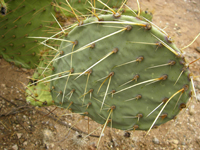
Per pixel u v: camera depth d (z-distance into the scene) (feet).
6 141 1.36
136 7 2.73
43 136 1.42
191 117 1.73
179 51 0.81
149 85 0.90
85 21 0.91
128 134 1.55
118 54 0.88
